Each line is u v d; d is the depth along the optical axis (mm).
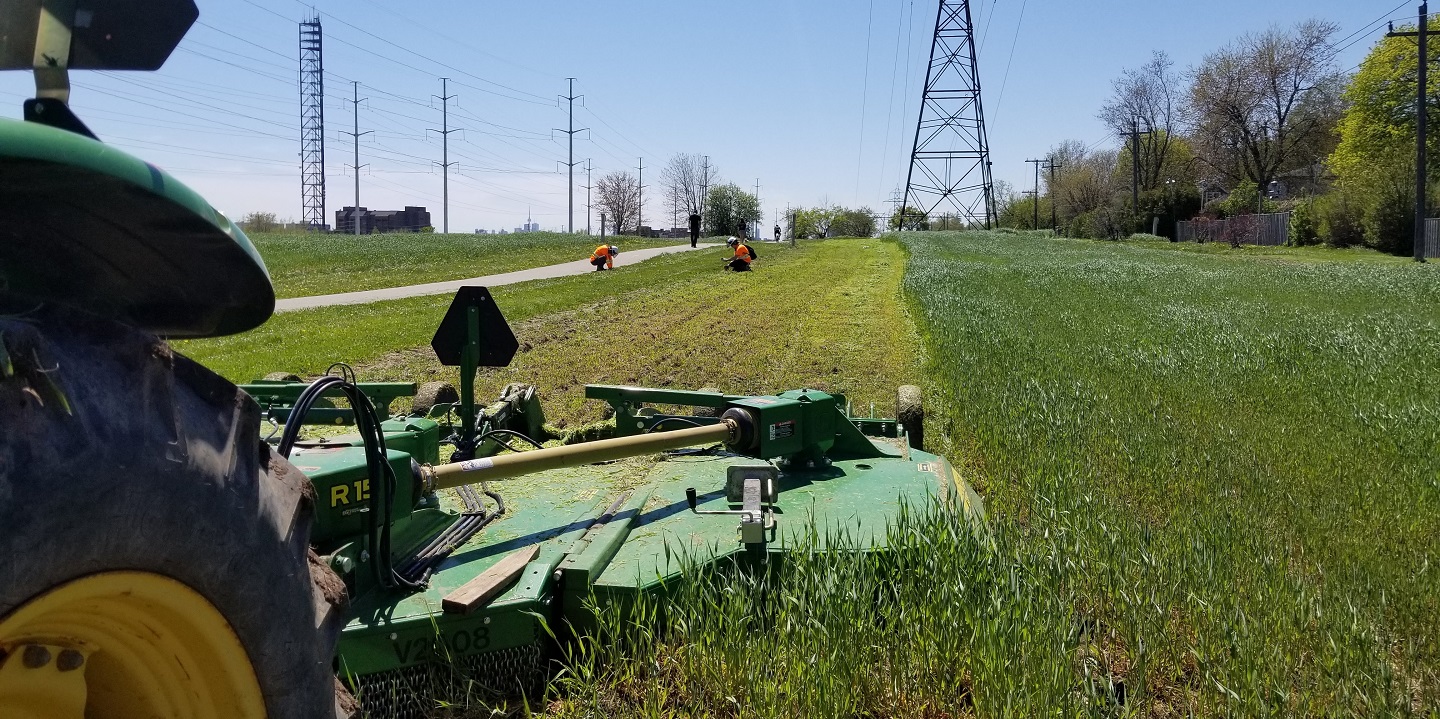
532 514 5273
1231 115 86562
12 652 2074
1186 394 11734
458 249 56438
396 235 77875
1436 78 60375
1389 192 56125
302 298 28359
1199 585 5285
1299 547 6480
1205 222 81438
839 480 6262
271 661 2395
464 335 6461
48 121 2479
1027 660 4266
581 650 4293
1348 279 34656
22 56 2477
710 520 5305
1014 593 4758
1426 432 9445
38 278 2326
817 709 4105
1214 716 4328
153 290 2506
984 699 4227
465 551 4672
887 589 4992
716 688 4258
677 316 22812
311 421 6496
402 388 6914
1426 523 6746
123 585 2059
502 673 4203
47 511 1849
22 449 1832
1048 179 129000
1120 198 99312
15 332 1866
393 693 3945
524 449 7406
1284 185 94500
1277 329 18922
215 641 2283
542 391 12531
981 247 62281
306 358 15430
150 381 2127
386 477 4152
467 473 4832
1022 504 7332
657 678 4188
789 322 21578
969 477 8273
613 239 74500
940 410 11562
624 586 4445
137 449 2031
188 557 2156
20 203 2088
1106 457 8656
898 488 6078
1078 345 16141
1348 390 11953
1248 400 11414
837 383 13539
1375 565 5910
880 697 4480
